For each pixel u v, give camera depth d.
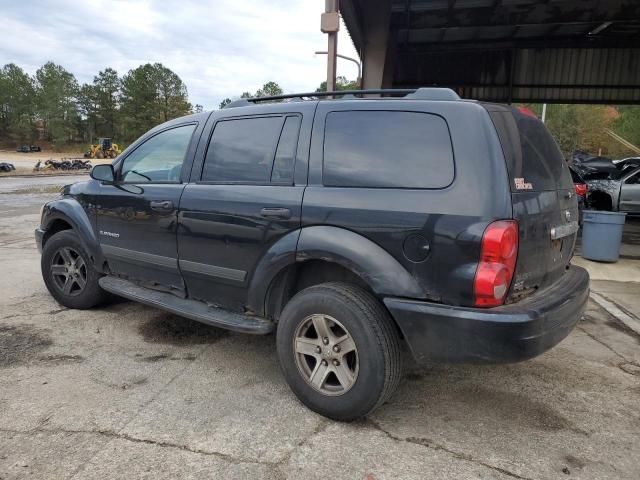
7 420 2.90
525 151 2.86
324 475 2.48
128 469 2.48
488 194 2.54
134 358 3.80
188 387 3.35
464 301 2.57
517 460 2.64
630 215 12.13
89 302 4.71
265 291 3.26
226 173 3.54
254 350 4.00
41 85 93.31
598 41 15.71
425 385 3.49
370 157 2.91
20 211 12.60
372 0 10.77
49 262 4.84
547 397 3.34
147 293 4.04
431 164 2.71
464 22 13.41
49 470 2.46
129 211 4.06
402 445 2.75
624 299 5.64
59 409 3.03
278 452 2.65
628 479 2.50
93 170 4.31
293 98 3.54
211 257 3.52
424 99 2.86
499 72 17.94
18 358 3.75
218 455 2.62
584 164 14.70
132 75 96.12
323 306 2.91
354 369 2.91
